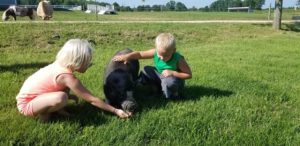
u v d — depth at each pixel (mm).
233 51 4656
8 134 1666
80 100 2104
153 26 7043
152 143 1688
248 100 2301
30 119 1820
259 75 3119
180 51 4566
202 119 1943
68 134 1693
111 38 5719
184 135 1768
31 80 1844
